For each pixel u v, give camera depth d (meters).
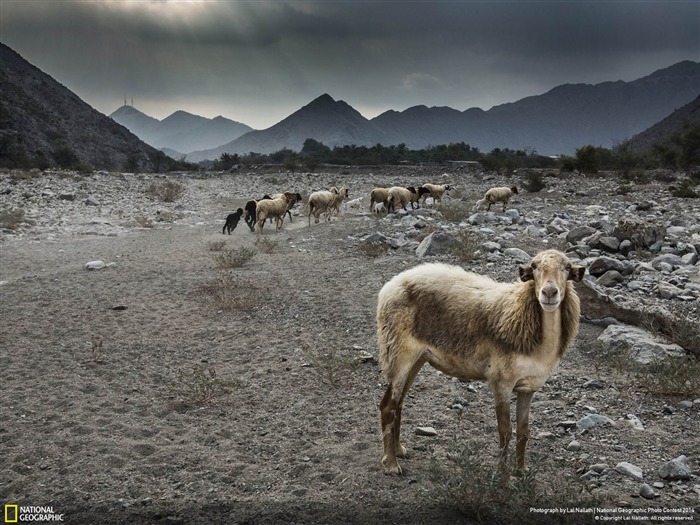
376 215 23.69
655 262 13.49
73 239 20.41
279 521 5.07
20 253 17.55
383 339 5.90
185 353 9.40
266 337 10.10
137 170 88.62
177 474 5.84
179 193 36.81
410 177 50.44
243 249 16.66
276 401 7.60
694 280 11.88
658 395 7.40
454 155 77.44
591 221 19.56
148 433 6.73
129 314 11.38
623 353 8.51
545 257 5.04
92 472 5.86
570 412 7.06
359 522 5.04
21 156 64.25
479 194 33.44
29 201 28.28
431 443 6.41
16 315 11.26
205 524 5.03
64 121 135.12
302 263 15.52
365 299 11.89
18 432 6.69
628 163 51.41
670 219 20.84
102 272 14.91
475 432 6.67
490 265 13.58
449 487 5.11
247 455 6.23
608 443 6.30
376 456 6.12
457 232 16.88
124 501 5.35
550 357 5.20
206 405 7.48
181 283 13.66
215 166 85.56
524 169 51.75
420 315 5.74
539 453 6.15
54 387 8.00
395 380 5.81
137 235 21.80
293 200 25.58
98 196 32.25
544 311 5.09
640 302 10.24
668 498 5.24
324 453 6.21
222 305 11.71
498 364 5.29
